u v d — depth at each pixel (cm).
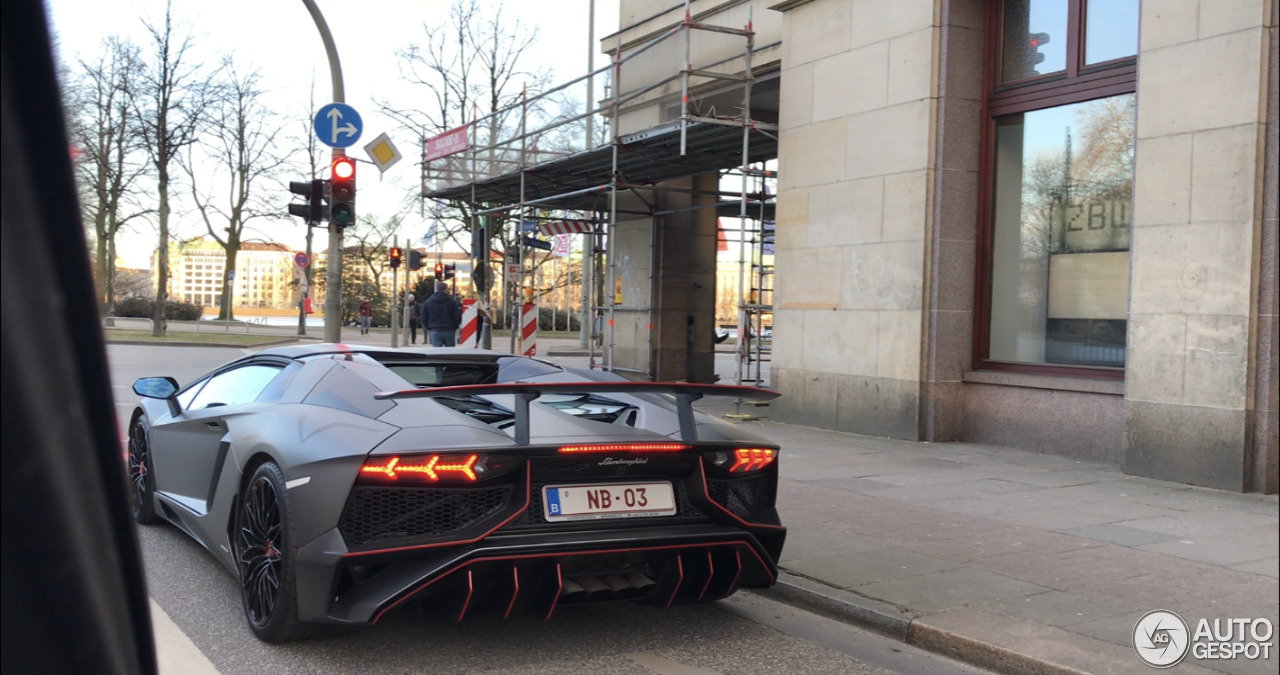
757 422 1172
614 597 374
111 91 3052
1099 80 886
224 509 443
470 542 344
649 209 1667
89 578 104
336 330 1312
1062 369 912
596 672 373
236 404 481
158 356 2284
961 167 986
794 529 602
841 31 1080
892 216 1016
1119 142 873
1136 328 784
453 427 365
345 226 1305
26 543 96
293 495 359
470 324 1502
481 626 423
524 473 359
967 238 991
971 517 638
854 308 1064
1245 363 711
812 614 467
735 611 468
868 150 1045
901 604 450
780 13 1269
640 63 1380
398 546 340
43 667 101
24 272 93
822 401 1106
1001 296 984
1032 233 954
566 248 2903
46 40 94
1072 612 438
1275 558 536
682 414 394
